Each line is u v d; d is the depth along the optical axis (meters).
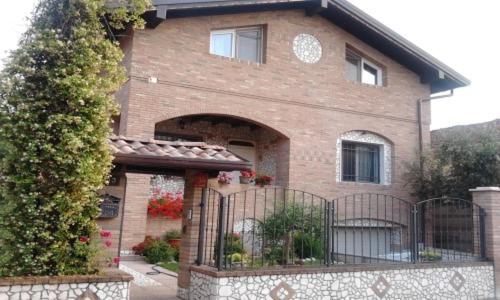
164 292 8.14
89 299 5.54
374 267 7.87
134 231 11.42
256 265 7.59
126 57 12.16
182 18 12.54
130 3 6.37
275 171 14.27
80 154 5.52
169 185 13.62
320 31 14.59
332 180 14.09
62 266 5.57
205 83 12.61
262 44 13.88
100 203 6.15
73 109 5.55
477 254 9.56
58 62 5.57
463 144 13.54
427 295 8.34
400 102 15.67
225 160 6.98
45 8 5.83
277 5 13.56
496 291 9.16
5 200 5.45
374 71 15.97
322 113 14.23
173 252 11.40
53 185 5.50
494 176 12.73
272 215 9.20
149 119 11.76
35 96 5.49
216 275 6.58
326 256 7.65
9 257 5.35
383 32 14.45
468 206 10.65
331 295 7.37
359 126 14.80
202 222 7.40
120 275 5.78
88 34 5.82
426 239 13.01
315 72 14.30
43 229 5.44
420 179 14.48
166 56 12.18
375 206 14.66
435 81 16.08
